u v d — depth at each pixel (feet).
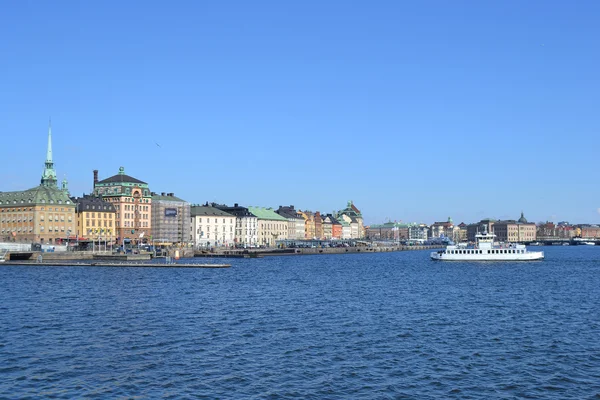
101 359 174.70
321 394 146.00
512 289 369.50
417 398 143.95
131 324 227.81
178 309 267.39
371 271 550.36
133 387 149.89
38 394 144.25
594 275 501.15
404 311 266.77
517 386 152.25
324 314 256.11
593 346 193.57
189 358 176.24
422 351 186.50
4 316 245.45
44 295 318.65
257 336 207.21
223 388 149.48
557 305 288.92
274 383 153.48
